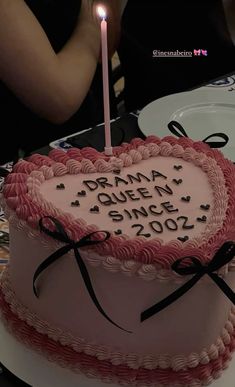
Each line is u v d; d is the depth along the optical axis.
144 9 1.93
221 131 1.35
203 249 0.76
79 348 0.81
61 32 1.64
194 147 0.96
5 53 1.43
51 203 0.81
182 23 1.97
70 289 0.78
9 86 1.51
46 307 0.82
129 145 0.94
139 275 0.73
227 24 2.09
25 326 0.85
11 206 0.81
